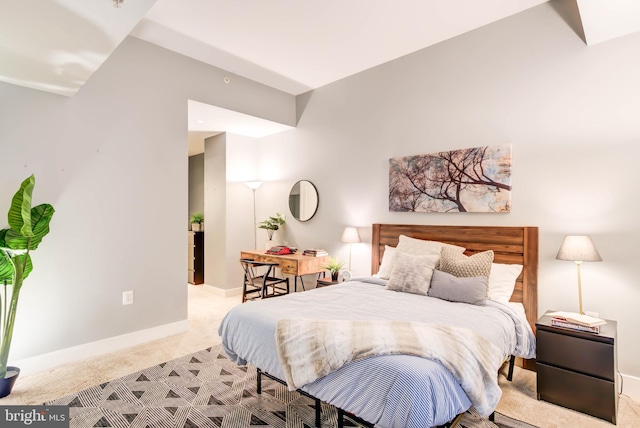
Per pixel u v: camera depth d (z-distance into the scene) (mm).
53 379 2492
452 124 3244
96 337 2947
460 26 3057
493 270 2820
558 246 2678
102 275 2984
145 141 3242
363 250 3961
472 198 3082
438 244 3141
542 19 2748
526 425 2004
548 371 2248
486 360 1716
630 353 2391
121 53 3092
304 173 4629
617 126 2441
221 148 5035
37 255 2648
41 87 2604
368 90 3906
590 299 2545
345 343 1692
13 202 2260
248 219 5266
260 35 3160
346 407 1590
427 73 3412
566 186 2646
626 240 2408
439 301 2559
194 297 4949
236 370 2664
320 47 3400
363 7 2738
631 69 2395
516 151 2877
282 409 2139
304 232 4645
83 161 2869
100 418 2018
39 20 1727
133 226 3170
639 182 2363
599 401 2066
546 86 2734
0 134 2479
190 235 5898
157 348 3094
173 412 2086
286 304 2383
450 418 1475
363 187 3961
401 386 1429
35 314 2641
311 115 4531
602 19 2215
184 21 2916
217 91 3816
